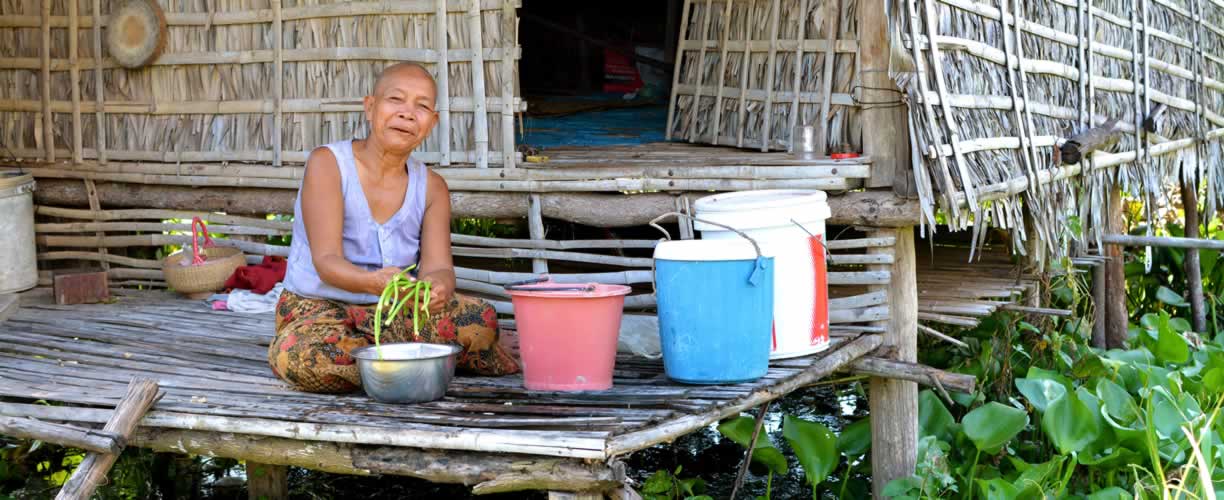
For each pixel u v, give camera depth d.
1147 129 6.01
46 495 4.61
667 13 7.47
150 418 3.29
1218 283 7.71
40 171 5.52
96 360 3.96
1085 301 6.61
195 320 4.65
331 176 3.53
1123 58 5.95
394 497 5.18
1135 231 8.02
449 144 4.68
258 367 3.84
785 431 4.34
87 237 5.54
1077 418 4.21
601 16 9.04
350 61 4.83
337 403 3.28
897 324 4.27
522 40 8.81
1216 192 7.49
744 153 4.68
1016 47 4.75
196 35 5.15
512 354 4.00
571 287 3.38
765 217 3.63
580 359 3.30
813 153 4.38
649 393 3.29
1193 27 7.04
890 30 4.00
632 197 4.48
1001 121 4.55
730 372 3.36
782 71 4.63
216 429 3.19
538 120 6.41
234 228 5.27
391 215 3.66
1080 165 5.19
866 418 4.79
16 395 3.56
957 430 4.75
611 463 2.82
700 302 3.31
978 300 5.01
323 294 3.65
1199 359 5.88
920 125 3.99
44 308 4.94
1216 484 4.00
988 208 4.29
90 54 5.39
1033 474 4.13
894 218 4.12
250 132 5.09
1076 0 5.37
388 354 3.30
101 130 5.39
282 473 4.70
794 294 3.71
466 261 5.43
